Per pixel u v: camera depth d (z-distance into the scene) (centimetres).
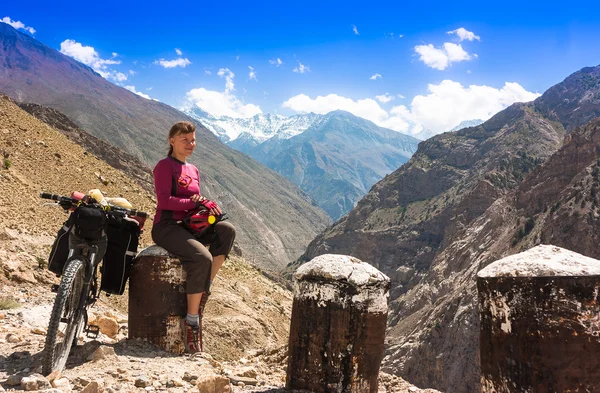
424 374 13212
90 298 610
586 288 389
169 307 620
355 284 489
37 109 15438
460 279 17088
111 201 618
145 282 621
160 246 631
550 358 388
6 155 3438
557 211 14725
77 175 4162
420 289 18562
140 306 623
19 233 1853
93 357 568
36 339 666
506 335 411
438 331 13575
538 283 396
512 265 416
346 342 489
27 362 541
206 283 620
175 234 616
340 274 493
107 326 768
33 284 1220
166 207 611
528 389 396
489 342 428
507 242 16275
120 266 616
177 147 629
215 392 506
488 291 428
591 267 397
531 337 395
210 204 618
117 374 525
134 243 626
